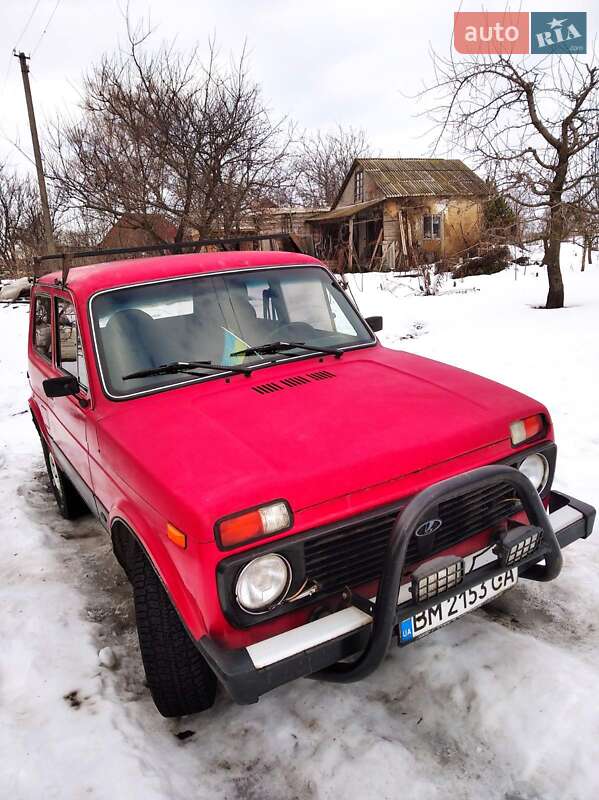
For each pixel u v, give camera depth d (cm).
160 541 238
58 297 375
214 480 225
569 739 231
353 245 2848
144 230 1770
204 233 1706
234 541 212
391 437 250
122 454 263
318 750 244
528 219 1049
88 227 2314
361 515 231
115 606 362
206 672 258
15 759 248
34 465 625
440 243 2547
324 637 215
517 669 268
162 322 321
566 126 961
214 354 318
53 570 406
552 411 586
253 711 268
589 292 1239
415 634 227
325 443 245
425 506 219
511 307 1144
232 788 233
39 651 315
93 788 232
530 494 248
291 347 332
